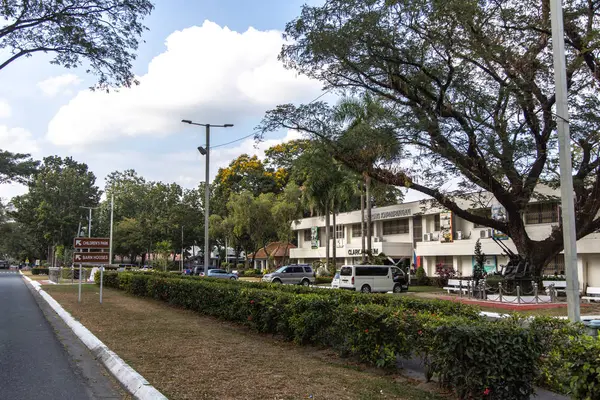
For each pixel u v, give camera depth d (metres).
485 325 5.43
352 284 27.72
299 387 6.06
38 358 8.55
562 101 7.59
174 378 6.51
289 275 36.88
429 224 38.12
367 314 7.21
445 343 5.56
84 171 82.06
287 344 9.28
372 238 41.38
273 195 53.72
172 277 20.33
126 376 6.75
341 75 17.48
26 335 11.18
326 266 44.44
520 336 5.27
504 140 16.52
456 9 13.86
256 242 54.66
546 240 20.56
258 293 10.58
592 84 16.17
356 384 6.23
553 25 7.84
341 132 17.77
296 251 54.81
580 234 19.30
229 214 60.22
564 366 4.35
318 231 52.16
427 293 26.92
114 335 10.20
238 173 62.72
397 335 6.83
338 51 15.56
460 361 5.41
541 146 18.08
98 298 19.94
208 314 13.73
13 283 37.62
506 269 21.06
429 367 6.37
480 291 20.97
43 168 74.88
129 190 83.94
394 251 39.12
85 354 8.93
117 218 81.31
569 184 7.37
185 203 73.56
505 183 19.66
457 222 35.03
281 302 9.71
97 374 7.37
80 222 68.00
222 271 41.00
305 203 45.00
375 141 16.58
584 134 16.64
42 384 6.74
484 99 16.03
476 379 5.18
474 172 17.73
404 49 15.30
